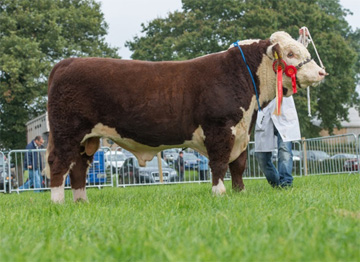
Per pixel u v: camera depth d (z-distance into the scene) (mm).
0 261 3279
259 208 5473
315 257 3137
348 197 6348
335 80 38656
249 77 7602
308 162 17047
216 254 3234
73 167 7637
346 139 15648
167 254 3182
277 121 9070
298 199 6176
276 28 37438
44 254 3455
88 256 3355
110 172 17250
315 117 41906
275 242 3564
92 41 42438
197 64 7512
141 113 7301
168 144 7586
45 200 8852
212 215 5086
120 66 7406
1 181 17312
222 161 7473
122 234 4152
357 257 3123
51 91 7410
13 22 36938
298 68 7664
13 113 37125
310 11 39531
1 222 5273
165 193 9453
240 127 7551
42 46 38062
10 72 35031
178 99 7340
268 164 9352
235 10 38781
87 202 7418
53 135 7434
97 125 7379
